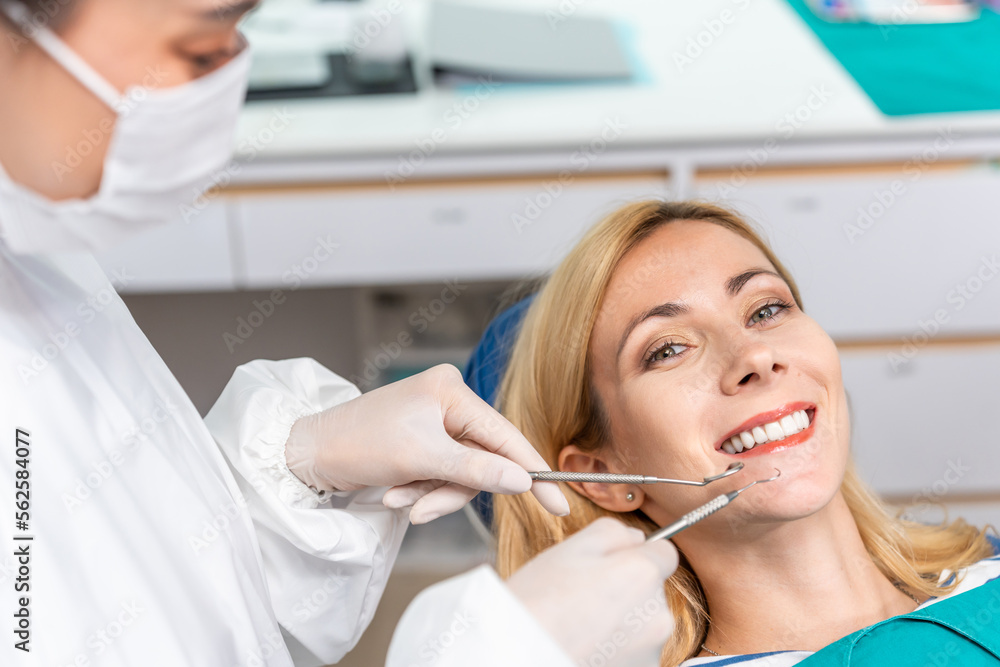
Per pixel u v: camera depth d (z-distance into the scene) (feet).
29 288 2.83
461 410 3.47
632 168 7.28
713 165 7.27
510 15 8.70
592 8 9.33
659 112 7.25
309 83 7.72
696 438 3.74
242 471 3.46
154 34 2.13
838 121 7.02
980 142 7.13
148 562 2.86
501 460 3.28
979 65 7.86
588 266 4.10
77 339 2.92
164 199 2.37
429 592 2.55
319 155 7.11
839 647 3.51
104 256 7.38
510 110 7.38
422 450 3.34
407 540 8.18
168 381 3.28
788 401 3.64
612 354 4.00
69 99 2.15
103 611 2.72
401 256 7.53
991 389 7.83
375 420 3.45
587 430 4.21
